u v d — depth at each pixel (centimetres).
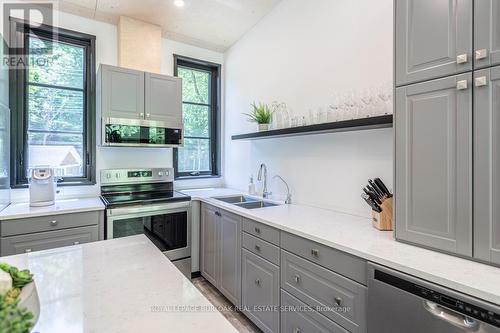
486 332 92
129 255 128
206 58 380
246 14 306
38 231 223
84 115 302
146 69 315
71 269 112
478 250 115
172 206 286
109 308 84
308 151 252
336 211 226
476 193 115
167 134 307
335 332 149
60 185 285
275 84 294
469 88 117
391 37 186
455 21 121
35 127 278
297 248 174
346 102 200
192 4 285
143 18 308
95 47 302
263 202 292
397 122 145
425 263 117
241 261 230
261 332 216
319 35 242
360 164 207
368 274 130
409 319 113
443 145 125
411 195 139
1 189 229
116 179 310
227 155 385
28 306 60
